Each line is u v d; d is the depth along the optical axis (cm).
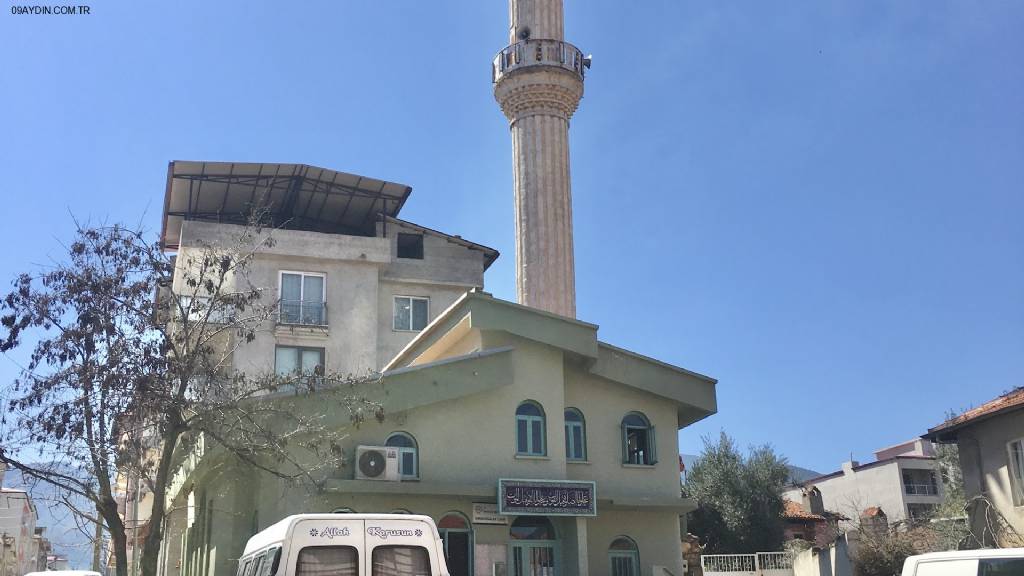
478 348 2420
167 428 1861
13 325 1792
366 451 2133
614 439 2539
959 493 4609
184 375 1892
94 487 1922
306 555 1148
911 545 2855
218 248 2488
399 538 1191
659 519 2533
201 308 2039
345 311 3984
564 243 3644
